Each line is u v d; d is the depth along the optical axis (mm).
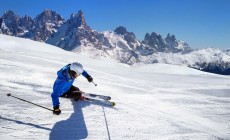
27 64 11883
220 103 10523
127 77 15703
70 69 6324
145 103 9086
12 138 4883
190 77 19969
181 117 7902
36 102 6879
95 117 6391
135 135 5684
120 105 7832
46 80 9242
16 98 6914
